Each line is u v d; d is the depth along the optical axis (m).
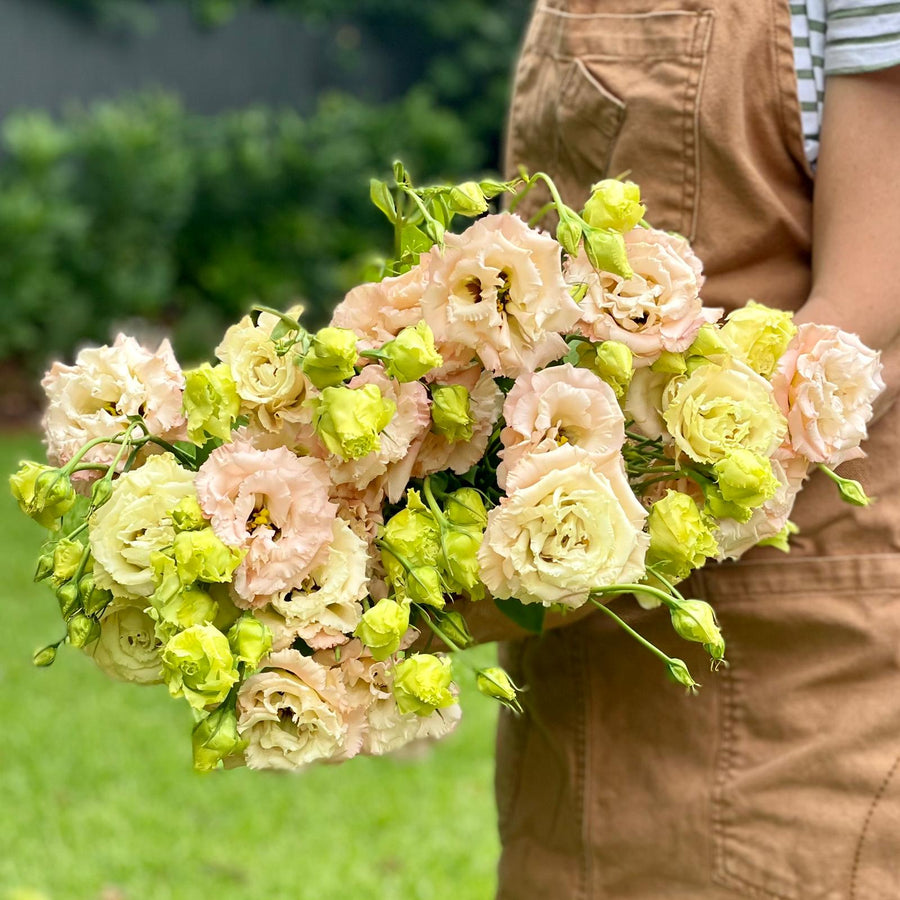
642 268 1.21
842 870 1.47
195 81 9.30
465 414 1.18
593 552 1.12
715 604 1.53
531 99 1.66
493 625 1.42
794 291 1.52
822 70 1.46
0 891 2.85
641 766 1.59
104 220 7.77
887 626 1.46
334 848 3.17
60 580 1.18
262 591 1.10
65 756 3.57
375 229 8.74
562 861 1.67
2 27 8.30
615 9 1.55
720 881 1.53
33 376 7.57
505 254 1.12
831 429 1.27
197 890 2.95
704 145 1.49
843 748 1.48
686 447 1.21
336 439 1.12
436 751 3.74
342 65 10.05
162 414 1.22
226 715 1.13
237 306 8.32
